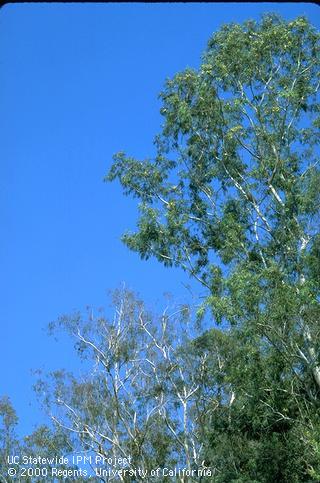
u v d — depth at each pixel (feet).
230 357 98.58
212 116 88.99
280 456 89.81
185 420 115.85
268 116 88.94
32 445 128.47
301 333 76.64
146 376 120.88
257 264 83.10
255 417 86.74
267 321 74.28
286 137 89.20
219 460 102.53
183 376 117.80
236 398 97.55
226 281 75.20
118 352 121.80
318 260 78.48
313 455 77.77
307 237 82.74
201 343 113.09
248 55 89.45
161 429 119.34
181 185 92.12
